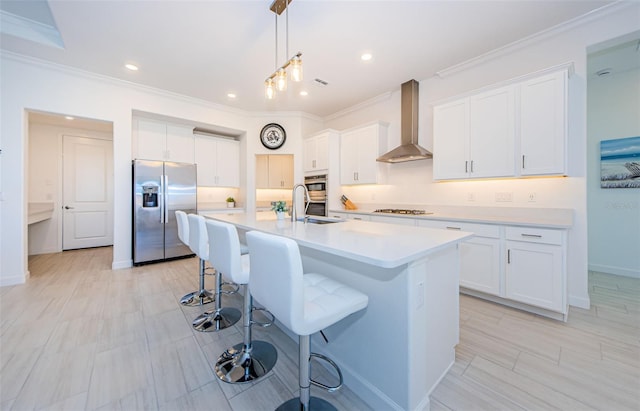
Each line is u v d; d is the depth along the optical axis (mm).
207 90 3971
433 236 1510
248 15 2326
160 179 3967
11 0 2365
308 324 1005
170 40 2697
